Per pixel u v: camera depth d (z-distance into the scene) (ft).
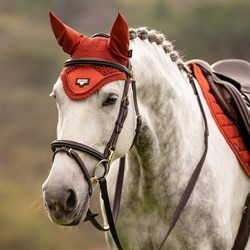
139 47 23.25
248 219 25.52
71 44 21.88
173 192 23.72
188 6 192.03
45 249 93.56
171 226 23.02
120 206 24.50
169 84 23.68
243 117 25.73
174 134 23.76
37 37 179.22
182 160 23.91
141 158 23.49
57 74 165.99
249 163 25.95
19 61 166.81
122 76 21.45
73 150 20.52
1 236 95.04
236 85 27.55
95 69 21.25
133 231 24.43
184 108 24.32
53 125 142.82
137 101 22.33
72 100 20.86
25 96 153.58
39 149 133.28
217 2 190.90
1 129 140.05
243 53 182.19
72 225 20.63
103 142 21.03
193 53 178.70
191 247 23.62
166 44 24.77
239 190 25.49
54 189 20.03
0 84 158.61
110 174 25.38
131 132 21.86
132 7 182.19
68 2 179.52
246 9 185.37
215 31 180.55
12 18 188.75
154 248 24.07
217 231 23.76
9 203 106.42
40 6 191.11
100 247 93.97
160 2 184.03
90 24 173.88
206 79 26.35
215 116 25.35
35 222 98.53
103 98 20.94
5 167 124.57
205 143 24.31
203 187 23.75
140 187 24.06
